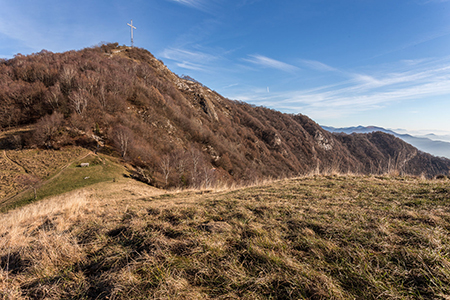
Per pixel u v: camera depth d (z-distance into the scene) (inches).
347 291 55.2
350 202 128.2
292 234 88.4
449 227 80.4
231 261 72.1
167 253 79.9
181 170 1400.1
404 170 233.8
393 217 96.1
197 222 110.7
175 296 58.2
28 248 107.0
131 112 2006.6
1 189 846.5
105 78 2037.4
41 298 70.2
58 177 977.5
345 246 74.3
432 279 54.2
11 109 1498.5
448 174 201.3
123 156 1409.9
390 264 62.6
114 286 65.6
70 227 143.8
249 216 112.8
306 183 212.2
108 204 223.6
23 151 1160.2
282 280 61.1
